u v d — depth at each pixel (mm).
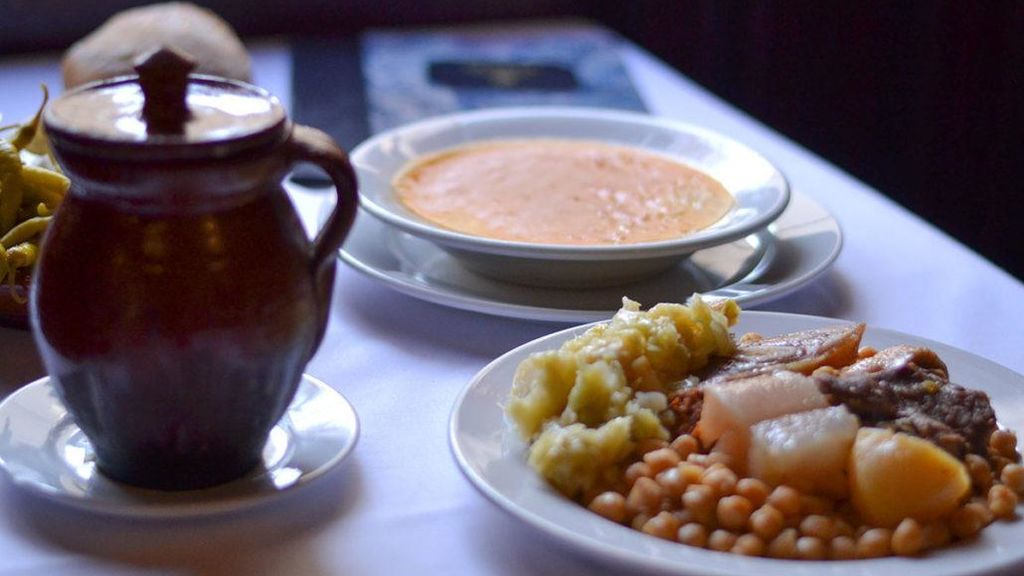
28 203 871
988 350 885
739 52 2236
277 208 670
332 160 671
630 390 725
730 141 1115
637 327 756
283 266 665
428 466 743
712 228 968
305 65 1645
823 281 996
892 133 2031
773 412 691
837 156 2131
